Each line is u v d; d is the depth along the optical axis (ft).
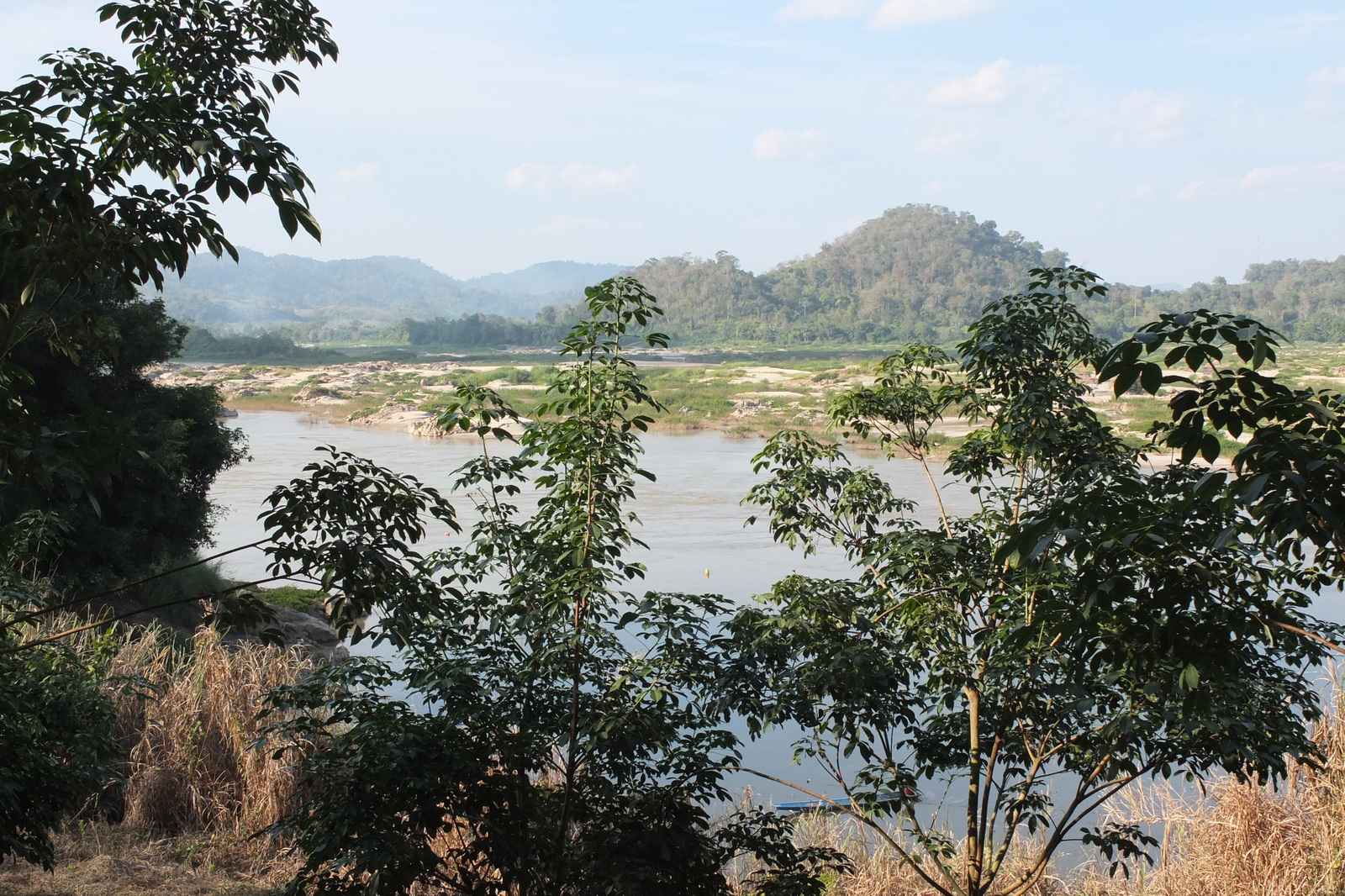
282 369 350.64
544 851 17.89
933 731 22.00
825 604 19.31
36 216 12.67
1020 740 20.98
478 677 18.31
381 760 16.17
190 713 30.17
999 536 20.45
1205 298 556.10
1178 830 27.17
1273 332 10.09
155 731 29.89
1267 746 17.69
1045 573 17.33
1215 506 11.46
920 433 23.31
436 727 16.94
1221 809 25.11
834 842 28.55
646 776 19.06
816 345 562.25
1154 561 11.51
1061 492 20.29
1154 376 10.48
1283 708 18.22
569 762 17.51
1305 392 11.04
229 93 15.08
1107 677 17.22
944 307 611.47
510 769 17.30
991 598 19.39
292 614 60.44
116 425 12.34
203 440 67.97
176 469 63.05
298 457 147.84
